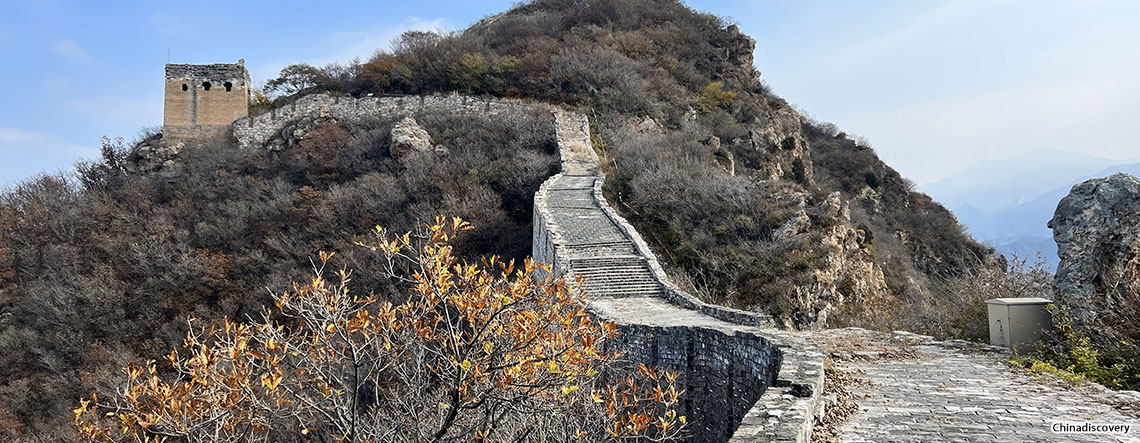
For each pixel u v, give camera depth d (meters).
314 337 8.05
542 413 7.77
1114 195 10.23
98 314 27.27
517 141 36.41
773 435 5.94
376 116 42.88
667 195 27.31
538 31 54.50
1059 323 10.08
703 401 11.46
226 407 7.42
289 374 9.38
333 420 7.90
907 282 28.91
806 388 7.30
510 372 7.11
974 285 14.85
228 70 45.31
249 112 45.72
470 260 26.78
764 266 22.45
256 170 39.00
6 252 31.61
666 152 33.06
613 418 8.59
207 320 26.06
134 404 7.43
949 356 10.26
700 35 55.06
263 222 32.38
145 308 27.41
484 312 7.42
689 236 24.89
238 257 29.84
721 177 28.64
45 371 25.16
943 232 45.22
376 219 30.70
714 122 43.38
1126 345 9.07
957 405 7.64
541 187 28.39
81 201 35.88
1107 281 9.78
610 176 30.58
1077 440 6.39
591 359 8.33
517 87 44.75
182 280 28.70
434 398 8.44
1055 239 10.88
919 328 14.65
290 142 40.91
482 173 32.50
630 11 57.44
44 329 27.11
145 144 43.53
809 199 26.45
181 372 7.56
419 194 31.41
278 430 9.53
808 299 21.36
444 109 42.31
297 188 35.69
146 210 35.09
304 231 30.98
